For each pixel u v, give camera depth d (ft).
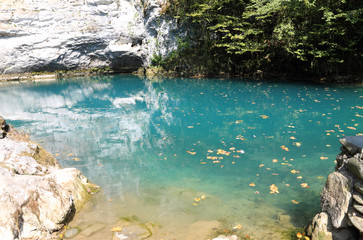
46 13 67.51
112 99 39.37
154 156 18.30
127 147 20.20
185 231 10.11
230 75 54.75
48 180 11.79
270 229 10.02
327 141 19.12
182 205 12.12
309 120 24.14
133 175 15.60
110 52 70.90
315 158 16.52
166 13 60.95
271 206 11.78
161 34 63.05
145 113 30.40
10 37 65.36
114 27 69.62
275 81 46.03
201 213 11.41
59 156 18.66
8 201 9.59
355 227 7.93
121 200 12.69
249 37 52.19
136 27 69.77
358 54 42.11
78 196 12.30
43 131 24.66
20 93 47.47
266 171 15.25
